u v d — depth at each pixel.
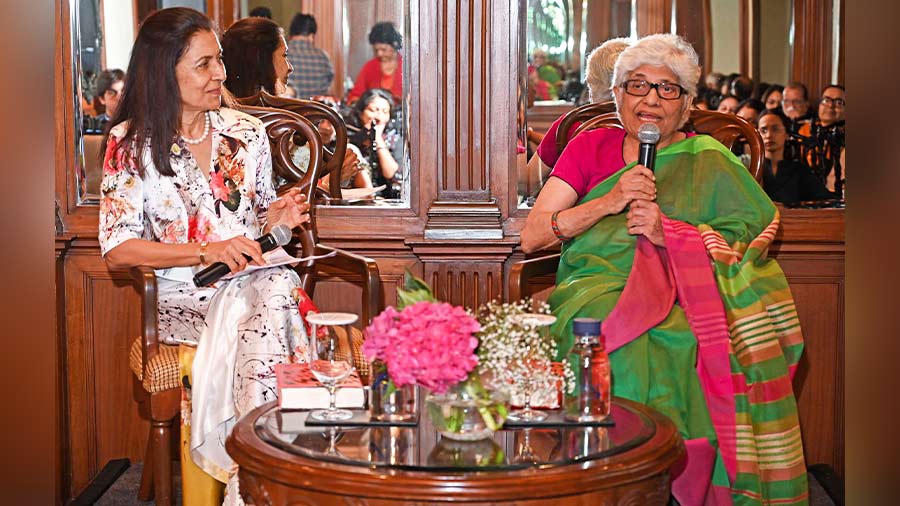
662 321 2.76
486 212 3.59
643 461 1.99
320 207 3.67
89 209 3.61
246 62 4.07
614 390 2.69
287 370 2.45
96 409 3.65
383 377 2.19
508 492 1.86
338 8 4.45
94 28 3.92
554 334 2.82
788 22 4.73
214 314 2.85
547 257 3.18
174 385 2.84
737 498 2.65
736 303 2.78
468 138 3.61
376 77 4.35
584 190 3.16
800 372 3.68
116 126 3.07
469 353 2.01
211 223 3.08
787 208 3.84
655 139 2.87
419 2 3.58
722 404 2.70
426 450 2.03
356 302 3.66
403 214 3.65
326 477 1.91
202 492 2.90
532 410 2.28
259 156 3.18
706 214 3.00
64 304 3.59
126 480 3.52
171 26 3.01
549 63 3.85
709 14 4.75
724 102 4.88
